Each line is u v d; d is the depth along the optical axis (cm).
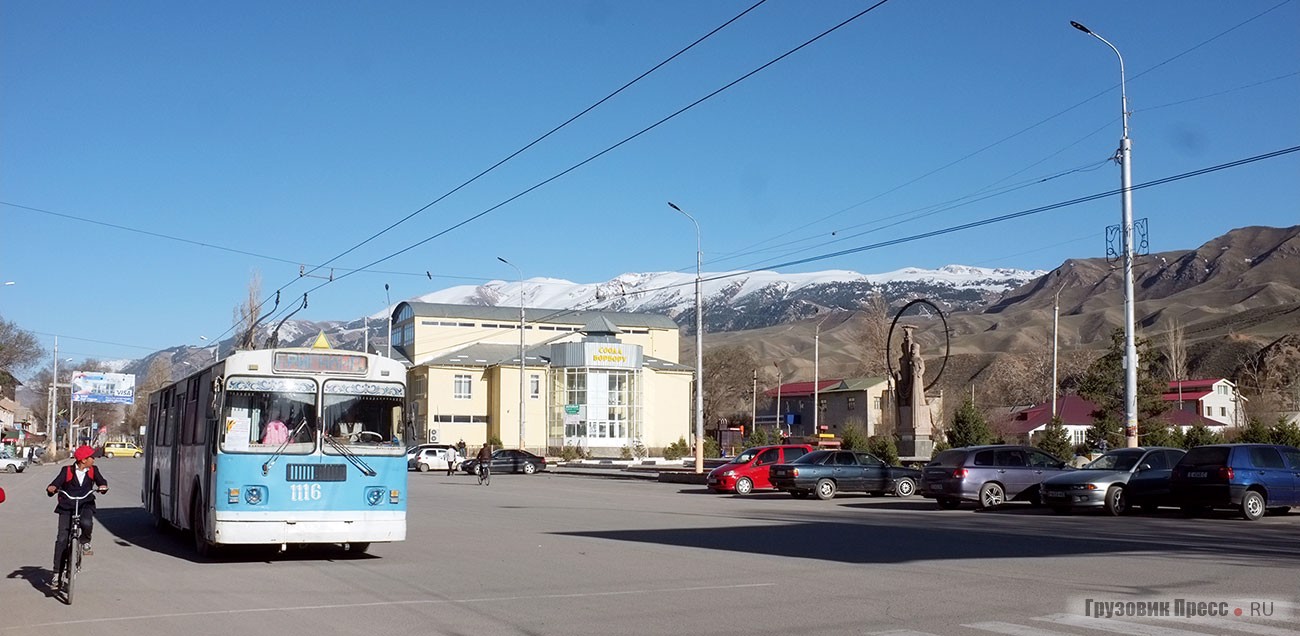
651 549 1792
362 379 1666
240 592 1327
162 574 1511
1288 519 2450
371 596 1284
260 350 1620
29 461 8019
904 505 3147
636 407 8762
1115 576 1373
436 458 6862
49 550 1855
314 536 1592
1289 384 8531
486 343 9625
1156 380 6369
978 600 1190
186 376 2002
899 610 1130
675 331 10975
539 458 6322
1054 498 2648
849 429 4981
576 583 1376
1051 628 1019
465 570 1530
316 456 1611
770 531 2139
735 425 11094
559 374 8775
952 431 4603
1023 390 10981
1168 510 2822
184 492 1908
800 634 1008
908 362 4716
